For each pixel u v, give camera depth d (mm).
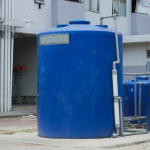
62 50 8914
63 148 7707
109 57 9078
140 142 8727
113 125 9156
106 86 9008
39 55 9375
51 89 9031
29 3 19688
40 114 9344
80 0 22016
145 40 24375
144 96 11617
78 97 8828
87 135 8852
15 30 18688
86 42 8867
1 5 18016
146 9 28344
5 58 18281
